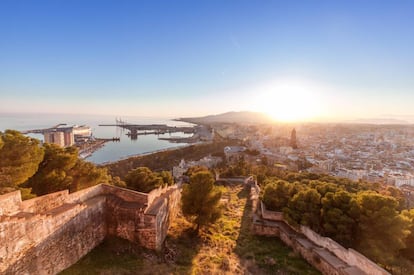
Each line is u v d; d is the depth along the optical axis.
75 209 12.40
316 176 38.00
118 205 15.28
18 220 9.12
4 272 8.52
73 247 12.18
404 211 18.23
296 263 14.95
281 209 21.67
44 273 10.30
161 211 16.19
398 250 15.23
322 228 17.05
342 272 12.01
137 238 15.04
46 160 17.72
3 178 12.80
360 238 15.30
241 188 39.81
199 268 13.52
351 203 16.16
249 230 20.97
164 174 31.53
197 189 18.44
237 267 14.05
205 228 20.16
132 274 11.94
